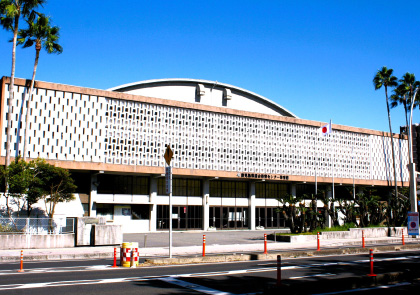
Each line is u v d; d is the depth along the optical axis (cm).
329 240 2841
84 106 3688
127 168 3753
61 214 3522
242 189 4691
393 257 1908
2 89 3350
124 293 1035
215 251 2186
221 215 4500
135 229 3984
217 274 1362
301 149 4909
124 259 1582
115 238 2409
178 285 1157
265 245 2062
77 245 2322
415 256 1945
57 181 2927
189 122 4222
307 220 3064
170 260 1670
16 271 1444
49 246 2259
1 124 3309
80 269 1501
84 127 3659
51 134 3503
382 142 5638
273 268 1513
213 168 4272
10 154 3288
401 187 5372
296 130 4922
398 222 3588
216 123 4378
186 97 4491
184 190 4322
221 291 1071
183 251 2147
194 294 1030
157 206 4131
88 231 2372
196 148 4212
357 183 5188
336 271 1438
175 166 4059
